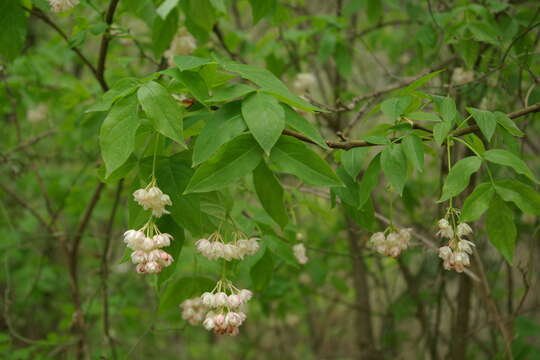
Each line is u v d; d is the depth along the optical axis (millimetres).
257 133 1535
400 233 2164
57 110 4379
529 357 3588
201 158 1556
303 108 1659
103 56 2645
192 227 1777
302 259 2979
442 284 3752
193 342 6336
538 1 3582
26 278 4891
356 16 4793
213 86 1852
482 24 2855
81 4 2830
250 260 2350
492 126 1772
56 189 4859
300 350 6211
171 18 2557
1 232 4898
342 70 3594
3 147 4922
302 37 3820
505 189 1689
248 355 6367
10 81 3549
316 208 2885
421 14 3422
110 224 3602
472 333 3602
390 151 1800
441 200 1662
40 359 3795
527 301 5051
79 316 3785
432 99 1959
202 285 2338
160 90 1603
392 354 4863
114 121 1576
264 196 1715
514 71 3240
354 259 4246
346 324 5680
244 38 3889
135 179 1858
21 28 2299
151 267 1725
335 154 2062
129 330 4980
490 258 4164
